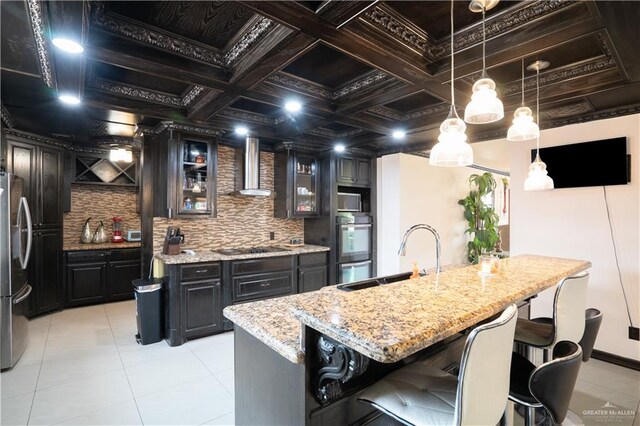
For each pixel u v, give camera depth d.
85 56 2.07
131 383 2.69
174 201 3.74
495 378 1.09
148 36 2.08
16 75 2.59
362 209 5.56
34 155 4.11
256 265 4.05
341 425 1.45
